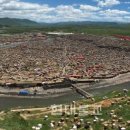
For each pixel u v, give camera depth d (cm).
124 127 5141
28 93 11462
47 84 12294
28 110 6881
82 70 15875
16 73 14750
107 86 13188
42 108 7131
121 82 14000
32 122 5562
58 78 13450
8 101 10431
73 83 12925
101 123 5425
